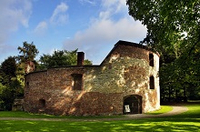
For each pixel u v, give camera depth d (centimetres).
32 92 2623
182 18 1158
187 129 1161
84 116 2144
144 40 2033
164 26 1284
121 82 2259
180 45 1426
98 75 2239
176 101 4134
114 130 1159
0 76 3656
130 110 2341
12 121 1650
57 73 2361
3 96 3119
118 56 2295
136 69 2369
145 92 2405
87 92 2211
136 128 1212
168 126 1258
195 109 2464
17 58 5278
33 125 1395
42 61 4600
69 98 2244
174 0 1042
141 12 1697
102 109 2167
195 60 1430
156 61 2766
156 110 2539
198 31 1341
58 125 1384
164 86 3778
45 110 2366
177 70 1562
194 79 1664
